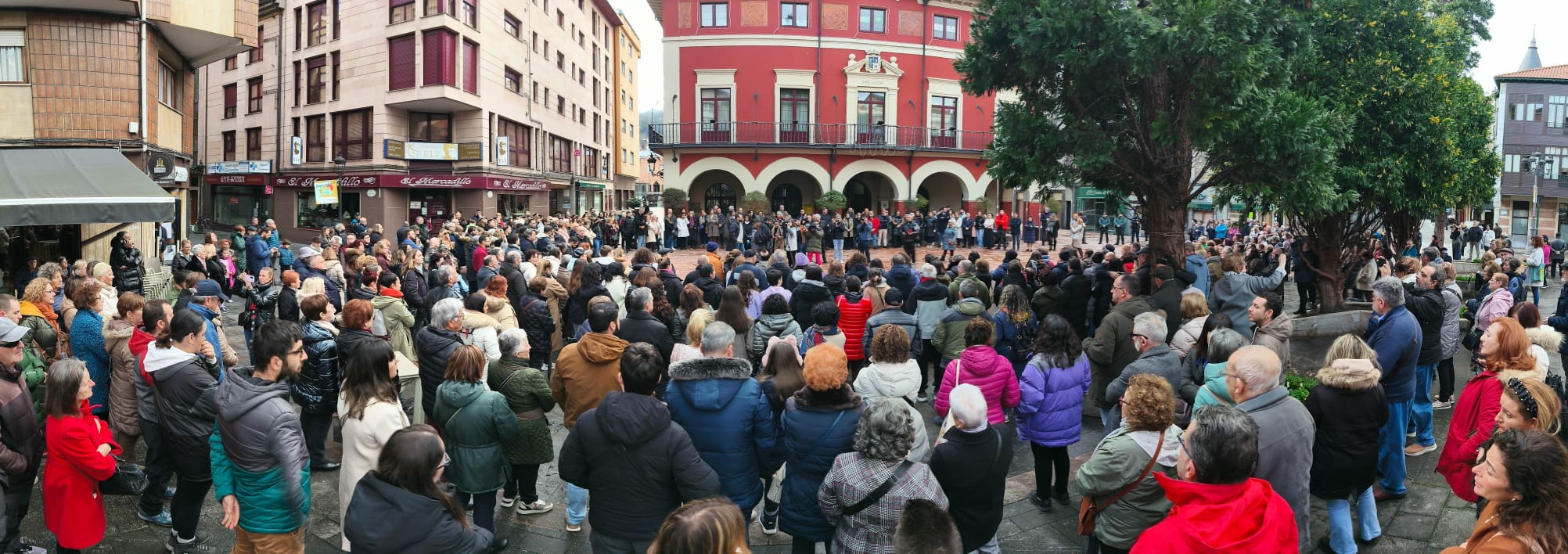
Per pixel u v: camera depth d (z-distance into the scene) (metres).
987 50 9.64
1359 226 13.45
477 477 4.91
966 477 4.05
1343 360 4.70
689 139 33.69
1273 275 8.19
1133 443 3.97
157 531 5.60
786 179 36.81
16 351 4.69
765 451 4.32
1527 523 2.88
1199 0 8.51
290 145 33.25
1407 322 5.81
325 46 31.27
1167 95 9.59
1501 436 3.01
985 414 4.12
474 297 7.52
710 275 9.79
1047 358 5.73
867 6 34.00
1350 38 12.18
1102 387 7.27
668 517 2.50
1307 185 9.12
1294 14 9.30
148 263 16.44
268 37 34.09
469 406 4.88
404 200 30.25
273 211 34.62
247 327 10.09
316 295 6.45
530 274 11.21
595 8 47.53
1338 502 4.84
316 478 6.50
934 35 35.06
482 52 30.33
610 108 52.66
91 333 6.41
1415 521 5.59
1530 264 18.41
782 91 33.78
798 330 7.27
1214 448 3.08
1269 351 4.14
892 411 3.66
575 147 43.25
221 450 4.16
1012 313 7.80
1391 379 5.86
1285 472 4.02
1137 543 3.21
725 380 4.30
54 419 4.62
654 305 8.29
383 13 28.98
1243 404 4.12
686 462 3.83
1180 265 10.12
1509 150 41.91
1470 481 4.58
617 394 3.95
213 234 14.51
